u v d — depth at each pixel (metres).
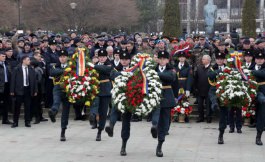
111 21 49.72
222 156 11.40
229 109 13.79
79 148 12.21
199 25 48.06
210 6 34.44
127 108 10.83
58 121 16.50
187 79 16.06
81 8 46.09
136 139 13.40
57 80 12.90
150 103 10.66
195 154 11.59
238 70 12.71
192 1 54.84
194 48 17.92
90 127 15.33
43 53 17.41
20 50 17.39
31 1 48.88
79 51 12.78
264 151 11.98
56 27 47.94
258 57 13.07
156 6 58.06
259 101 12.53
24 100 15.43
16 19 49.00
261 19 52.72
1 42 16.86
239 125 14.48
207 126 15.68
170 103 11.32
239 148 12.32
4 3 48.41
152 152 11.80
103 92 12.92
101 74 12.97
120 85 10.88
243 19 28.30
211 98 13.16
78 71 12.52
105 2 48.62
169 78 11.27
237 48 19.36
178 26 24.89
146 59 11.15
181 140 13.34
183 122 16.31
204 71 16.14
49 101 17.56
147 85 10.77
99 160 10.94
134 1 56.66
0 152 11.79
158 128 11.34
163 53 11.44
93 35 25.25
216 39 17.94
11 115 17.38
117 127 15.20
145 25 58.59
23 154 11.55
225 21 55.38
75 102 12.67
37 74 16.02
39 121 16.20
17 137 13.73
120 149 12.12
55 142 12.98
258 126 12.68
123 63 11.68
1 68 15.57
